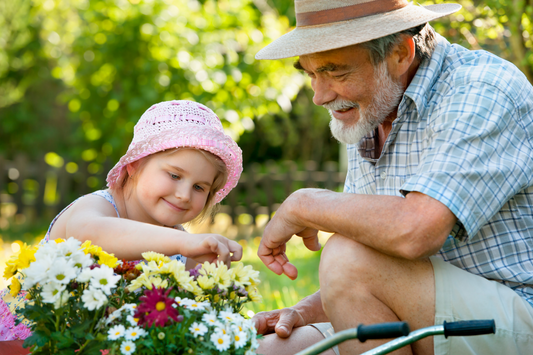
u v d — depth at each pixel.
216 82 7.33
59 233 2.19
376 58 1.97
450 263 1.92
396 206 1.72
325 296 1.83
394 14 2.01
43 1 10.19
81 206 2.17
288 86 8.00
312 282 4.48
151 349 1.45
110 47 7.82
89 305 1.48
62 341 1.47
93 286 1.49
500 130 1.81
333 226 1.81
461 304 1.74
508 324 1.73
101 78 8.23
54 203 9.23
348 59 1.97
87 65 8.41
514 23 3.62
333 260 1.82
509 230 1.86
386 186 2.13
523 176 1.80
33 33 10.49
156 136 2.21
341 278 1.79
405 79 2.08
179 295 1.64
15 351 1.85
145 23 7.46
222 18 7.79
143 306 1.48
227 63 7.66
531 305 1.80
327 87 2.07
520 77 1.95
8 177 9.20
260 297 1.80
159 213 2.24
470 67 1.96
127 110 8.24
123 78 8.02
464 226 1.69
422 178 1.72
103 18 7.79
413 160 2.03
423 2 3.98
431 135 1.90
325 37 1.96
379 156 2.27
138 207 2.31
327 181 9.82
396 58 2.01
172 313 1.48
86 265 1.58
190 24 7.59
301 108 12.35
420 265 1.78
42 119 11.28
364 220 1.73
